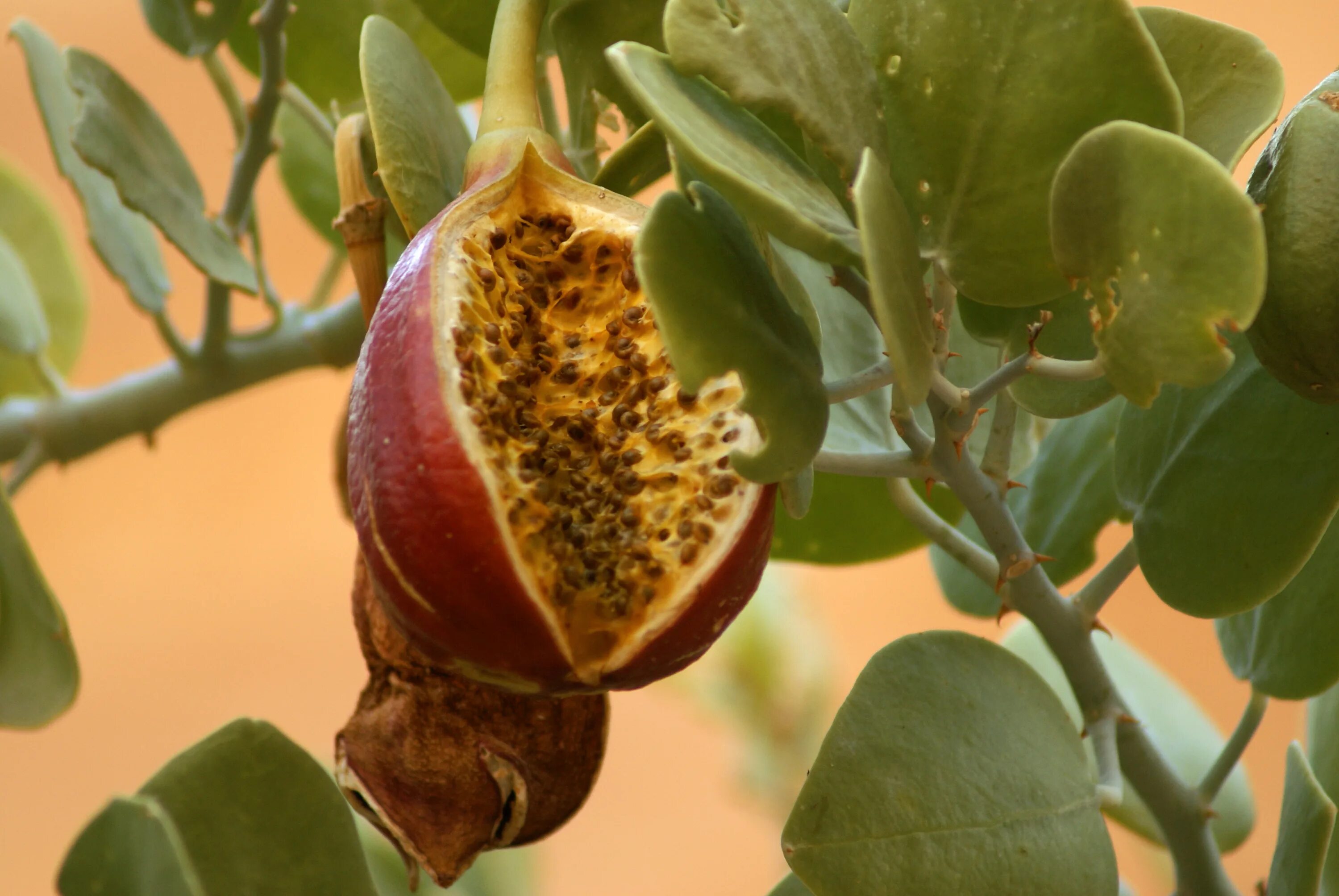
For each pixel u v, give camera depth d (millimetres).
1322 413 372
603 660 351
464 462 344
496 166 364
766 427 337
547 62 414
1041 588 388
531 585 346
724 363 335
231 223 449
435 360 347
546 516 350
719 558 351
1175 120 348
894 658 369
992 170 355
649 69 341
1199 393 384
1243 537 375
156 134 436
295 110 448
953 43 354
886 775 363
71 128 415
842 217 347
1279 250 357
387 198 394
